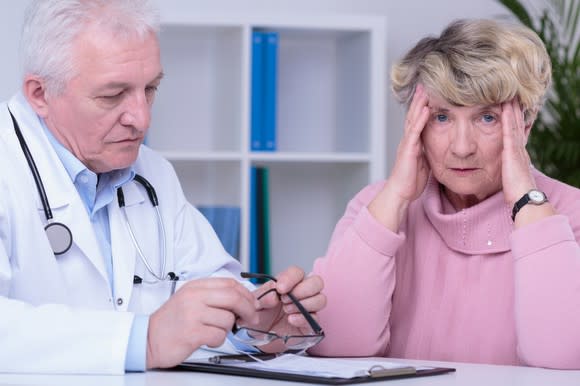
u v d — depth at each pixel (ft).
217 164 11.64
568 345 5.31
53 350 4.45
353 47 11.54
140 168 6.37
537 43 5.80
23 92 5.53
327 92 12.12
